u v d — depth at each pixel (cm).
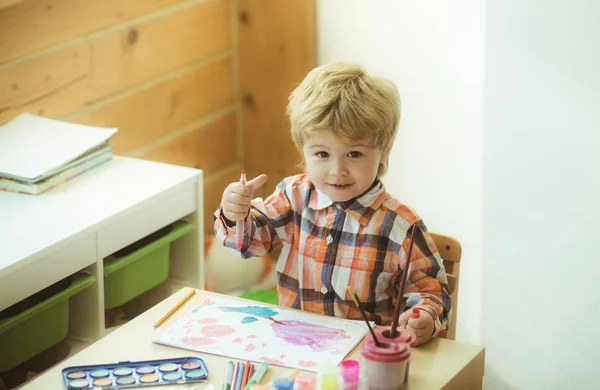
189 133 302
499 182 261
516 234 262
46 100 249
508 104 253
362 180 162
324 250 171
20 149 224
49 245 188
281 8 296
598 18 232
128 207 208
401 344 136
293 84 303
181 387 139
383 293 170
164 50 285
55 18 246
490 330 273
